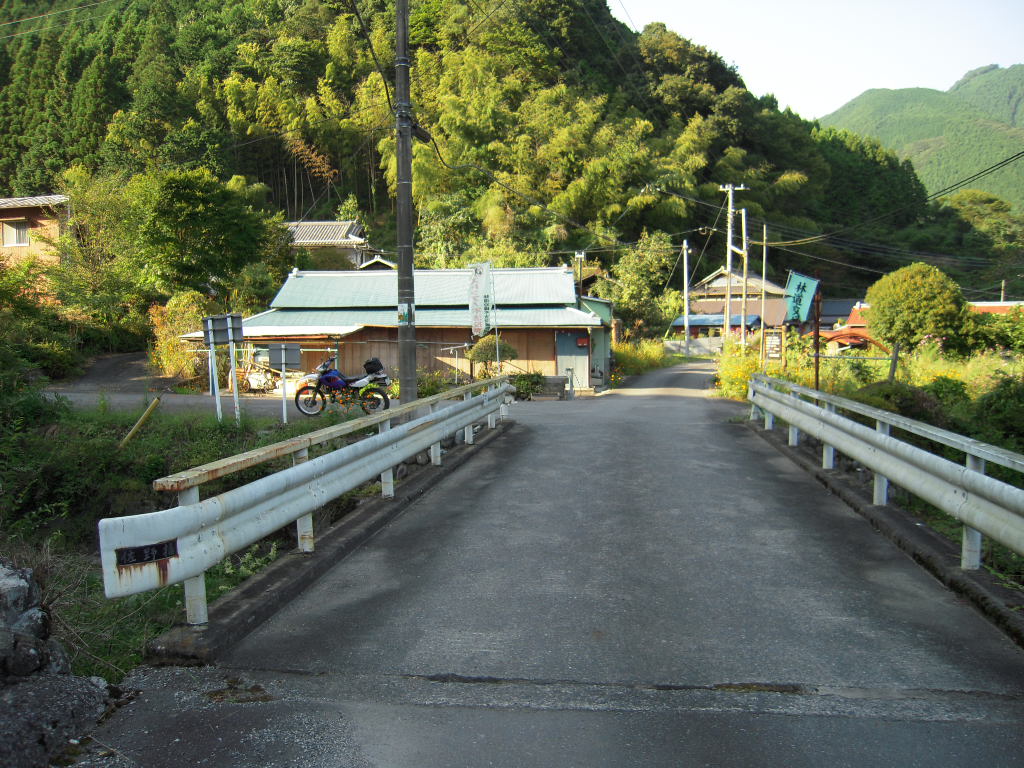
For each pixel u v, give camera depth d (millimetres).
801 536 5883
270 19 73812
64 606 4566
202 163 49562
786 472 8562
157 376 23453
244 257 29469
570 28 65375
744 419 13977
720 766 2736
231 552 4188
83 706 3145
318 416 12688
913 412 10867
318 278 29500
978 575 4562
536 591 4711
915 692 3318
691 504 7008
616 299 50750
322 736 3002
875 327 25297
